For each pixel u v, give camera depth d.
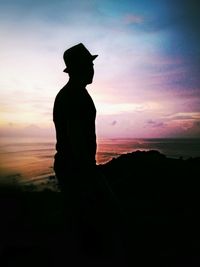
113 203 2.13
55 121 2.29
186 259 2.51
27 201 4.91
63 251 2.73
